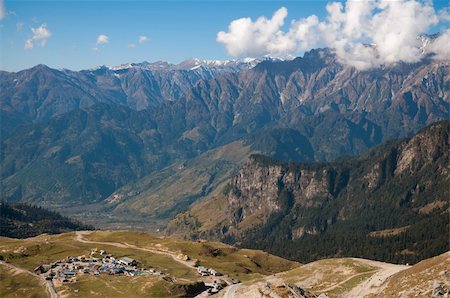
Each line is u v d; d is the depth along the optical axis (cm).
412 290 15488
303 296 16525
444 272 15550
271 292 16862
